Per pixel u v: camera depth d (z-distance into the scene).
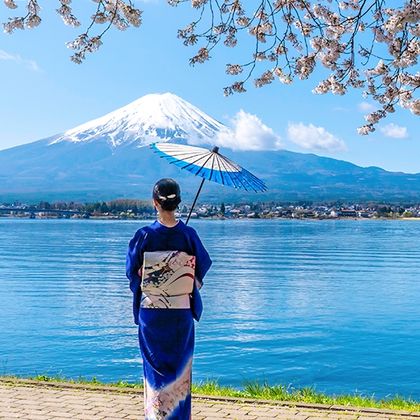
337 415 5.80
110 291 35.88
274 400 6.36
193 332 4.42
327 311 28.86
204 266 4.40
